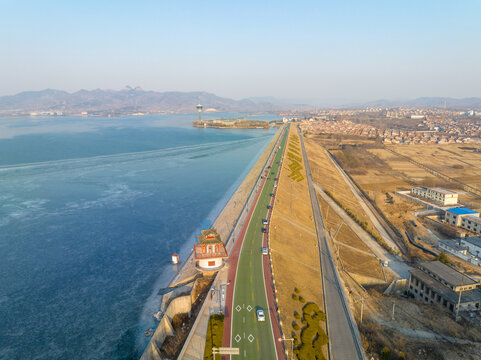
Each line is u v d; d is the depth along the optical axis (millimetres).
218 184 193250
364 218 158375
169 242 117000
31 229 125000
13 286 89250
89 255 106750
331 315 70938
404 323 75750
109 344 68688
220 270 83375
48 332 72250
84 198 162875
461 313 80312
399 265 114062
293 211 140000
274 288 75250
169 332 65812
